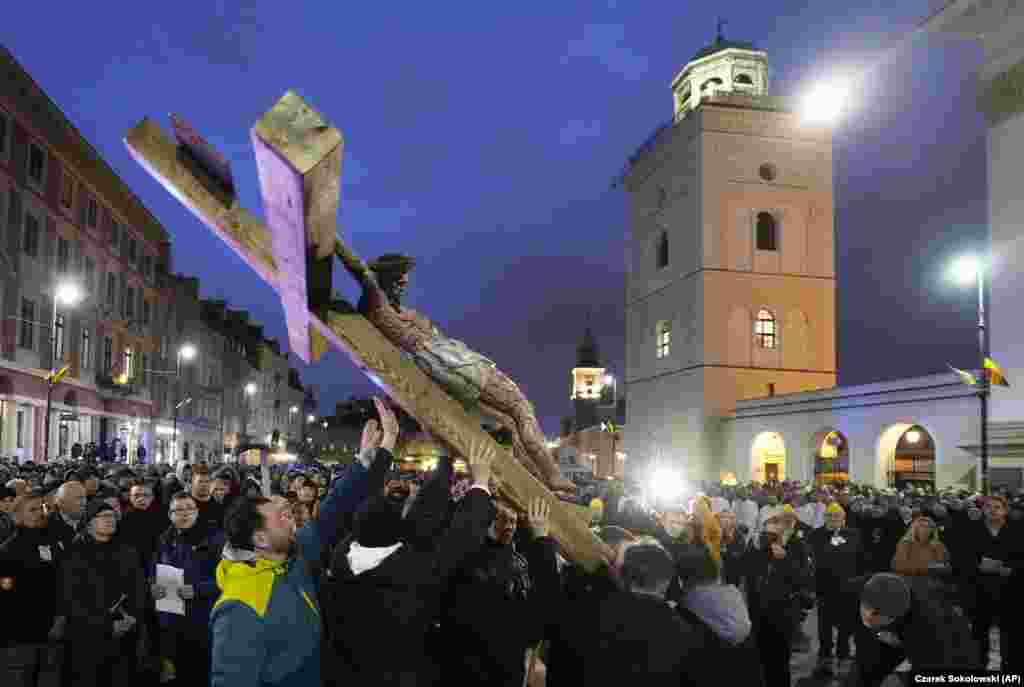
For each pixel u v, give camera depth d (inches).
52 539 305.7
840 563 452.8
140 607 278.2
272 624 137.6
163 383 2244.1
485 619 167.3
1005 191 1062.4
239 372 3147.1
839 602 450.3
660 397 1907.0
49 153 1469.0
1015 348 1036.5
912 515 538.3
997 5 1028.5
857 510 574.2
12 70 1267.2
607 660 160.9
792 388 1743.4
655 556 169.3
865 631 208.2
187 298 2439.7
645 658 160.1
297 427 4586.6
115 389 1839.3
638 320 2047.2
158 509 393.1
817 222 1790.1
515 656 168.1
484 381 163.3
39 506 287.3
